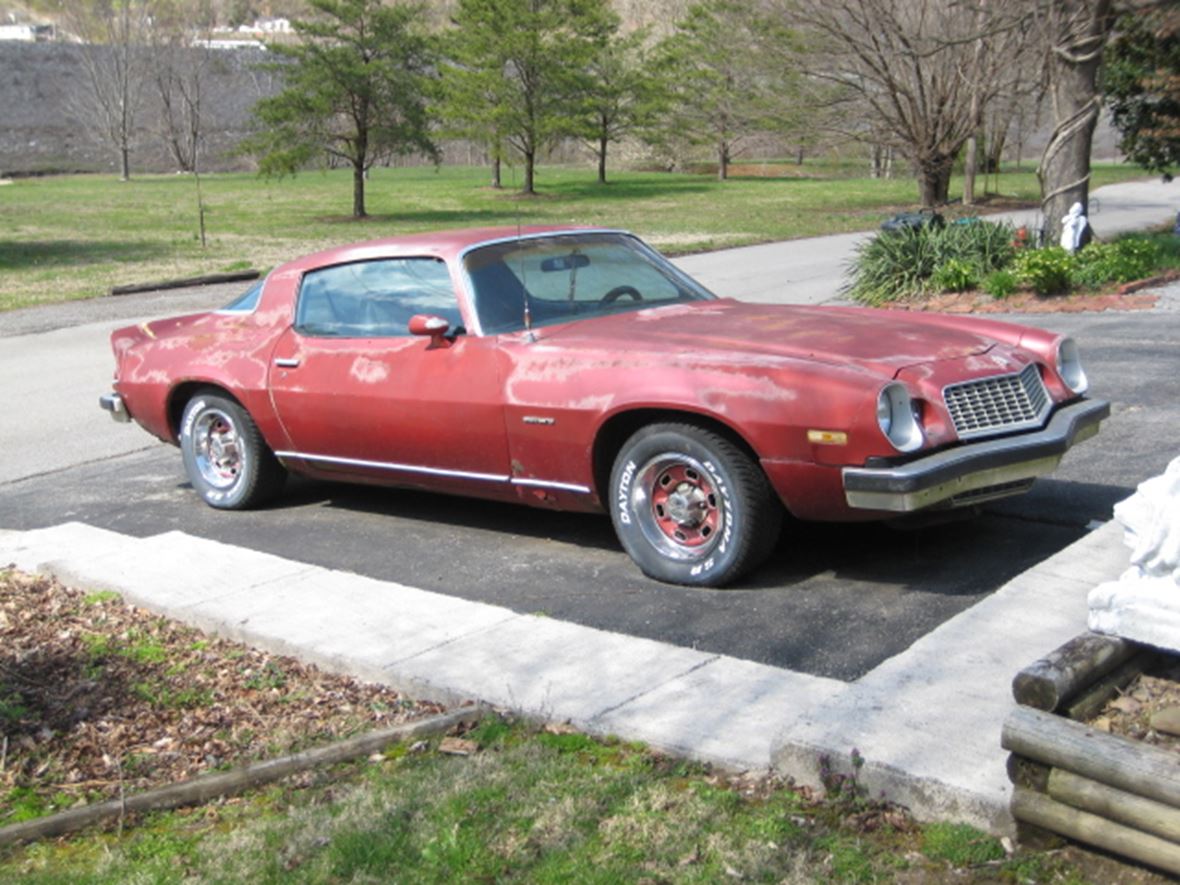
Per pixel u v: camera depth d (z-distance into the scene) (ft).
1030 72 90.94
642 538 18.89
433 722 14.07
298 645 16.51
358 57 132.57
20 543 22.71
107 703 15.37
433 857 11.12
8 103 242.17
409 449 21.26
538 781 12.48
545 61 162.30
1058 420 18.43
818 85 104.32
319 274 23.07
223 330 24.52
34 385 43.75
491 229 22.82
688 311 21.26
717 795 12.04
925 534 20.35
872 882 10.57
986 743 11.92
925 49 88.43
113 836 12.24
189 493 27.02
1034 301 50.62
